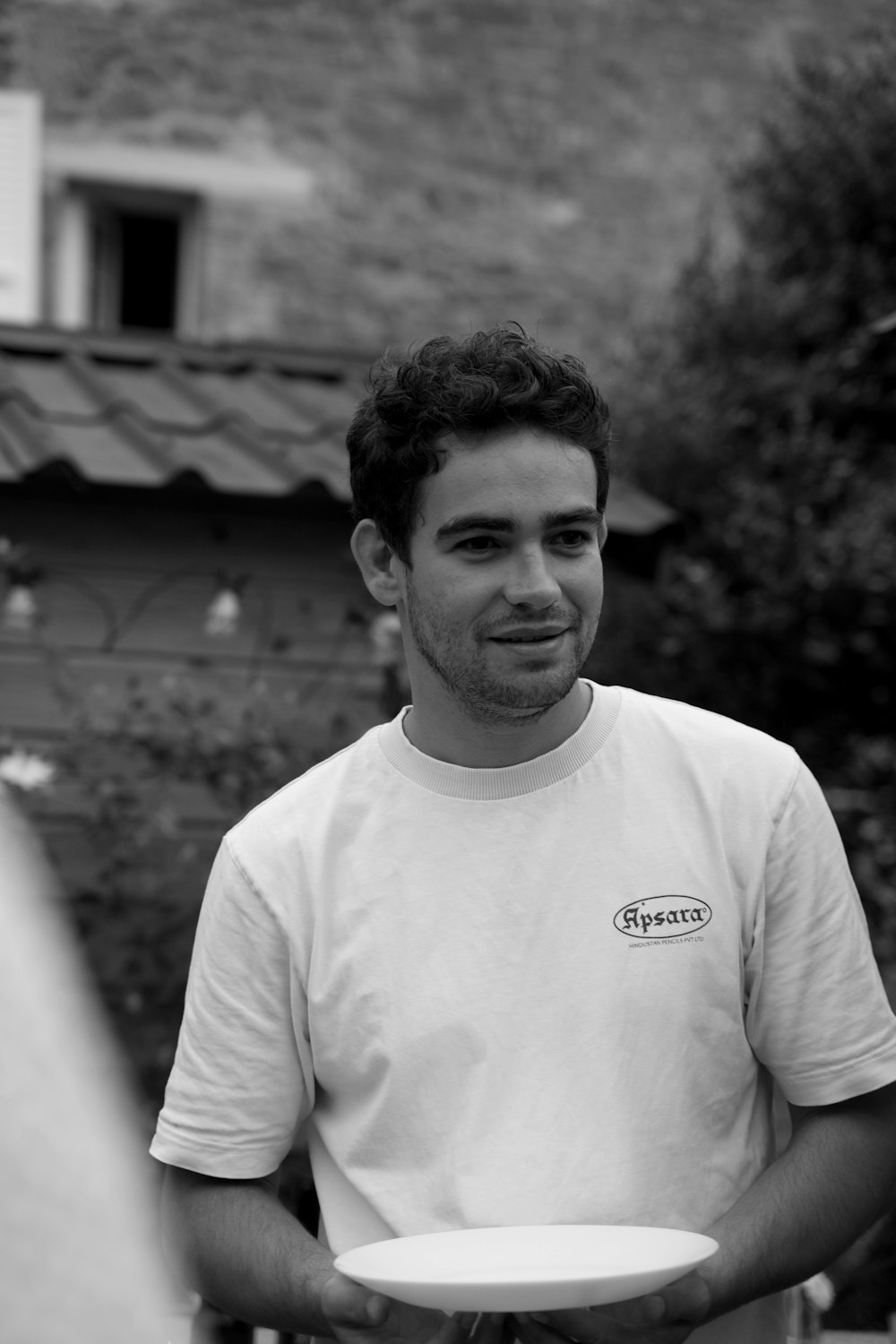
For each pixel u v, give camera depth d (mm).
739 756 1553
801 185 5504
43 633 4309
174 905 4227
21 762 3988
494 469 1452
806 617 5031
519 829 1517
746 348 5391
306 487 4133
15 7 6332
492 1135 1432
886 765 4770
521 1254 1321
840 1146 1497
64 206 6410
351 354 5746
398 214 6613
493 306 6641
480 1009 1459
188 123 6457
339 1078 1522
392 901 1515
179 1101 1591
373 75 6609
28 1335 557
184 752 4188
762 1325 1555
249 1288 1504
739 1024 1497
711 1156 1464
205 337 6477
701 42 6824
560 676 1474
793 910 1511
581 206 6715
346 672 4445
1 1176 561
